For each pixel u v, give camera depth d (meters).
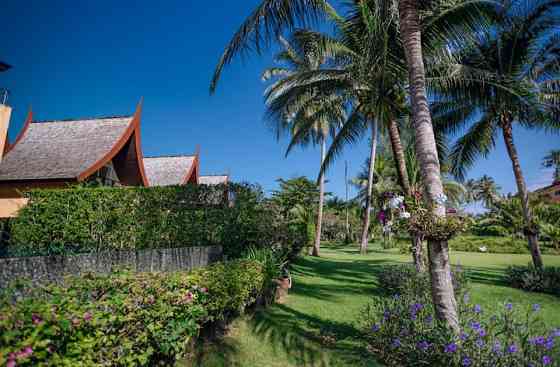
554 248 27.00
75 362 2.32
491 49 10.67
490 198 55.31
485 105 11.03
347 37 8.70
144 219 9.42
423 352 3.63
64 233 9.92
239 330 5.20
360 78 8.02
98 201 9.88
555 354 3.17
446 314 3.82
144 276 3.77
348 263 16.02
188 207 9.25
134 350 3.03
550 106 10.34
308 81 8.98
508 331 3.56
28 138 15.72
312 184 24.17
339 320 5.87
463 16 6.38
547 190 46.91
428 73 8.68
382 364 4.05
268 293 7.02
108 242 9.62
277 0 5.24
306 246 22.38
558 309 7.16
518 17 9.68
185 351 4.10
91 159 13.62
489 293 8.79
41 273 4.43
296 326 5.48
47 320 2.14
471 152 13.25
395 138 9.27
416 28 4.71
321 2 5.52
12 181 12.63
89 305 2.61
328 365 4.05
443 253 3.99
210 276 4.56
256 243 9.37
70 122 16.44
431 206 4.07
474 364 3.20
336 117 11.30
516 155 11.07
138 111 15.38
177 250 6.51
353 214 43.53
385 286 8.75
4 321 1.94
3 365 1.82
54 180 12.42
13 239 10.27
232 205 9.17
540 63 10.69
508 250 28.86
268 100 14.77
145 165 21.59
